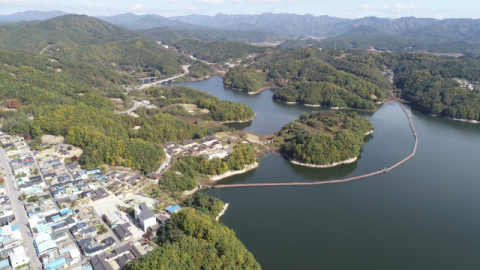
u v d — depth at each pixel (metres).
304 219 173.38
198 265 113.88
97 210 157.38
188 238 122.81
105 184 184.00
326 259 142.88
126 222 145.75
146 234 137.12
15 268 115.38
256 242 152.25
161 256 112.12
